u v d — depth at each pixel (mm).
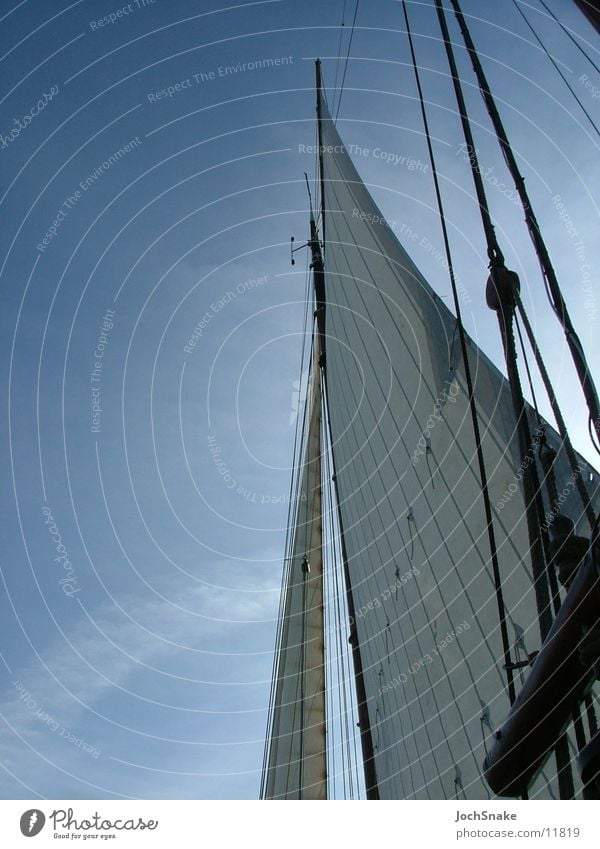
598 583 3807
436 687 13148
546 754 4891
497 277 6754
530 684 4512
